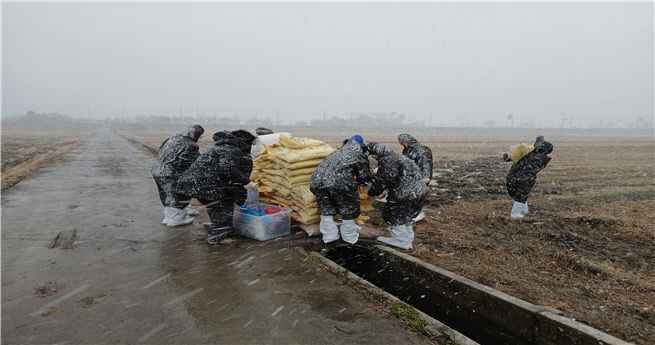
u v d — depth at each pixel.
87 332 2.55
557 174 13.86
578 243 5.36
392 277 4.44
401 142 5.94
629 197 9.23
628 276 4.18
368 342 2.53
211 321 2.74
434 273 3.94
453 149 27.25
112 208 6.60
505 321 3.27
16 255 4.11
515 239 5.48
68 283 3.37
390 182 4.53
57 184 9.30
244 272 3.72
